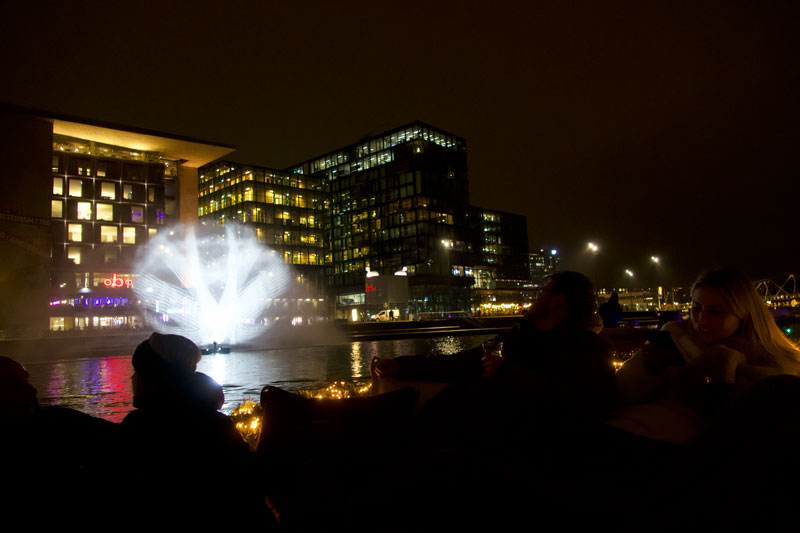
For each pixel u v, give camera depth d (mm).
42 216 58594
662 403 2359
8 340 38812
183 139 70812
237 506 2646
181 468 2518
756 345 2512
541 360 2584
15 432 2477
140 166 68125
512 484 1867
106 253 64312
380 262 103188
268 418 2906
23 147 58094
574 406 2225
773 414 1609
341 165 113312
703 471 1653
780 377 1738
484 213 121938
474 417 2375
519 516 1854
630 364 2480
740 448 1584
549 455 2143
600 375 2379
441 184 104625
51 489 2494
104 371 28297
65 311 59406
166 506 2494
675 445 2061
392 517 1960
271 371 25484
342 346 46969
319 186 104062
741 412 1713
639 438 2080
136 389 2652
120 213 65938
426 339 56125
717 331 2535
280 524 2447
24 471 2457
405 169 102500
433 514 1911
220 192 97125
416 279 97062
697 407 2283
